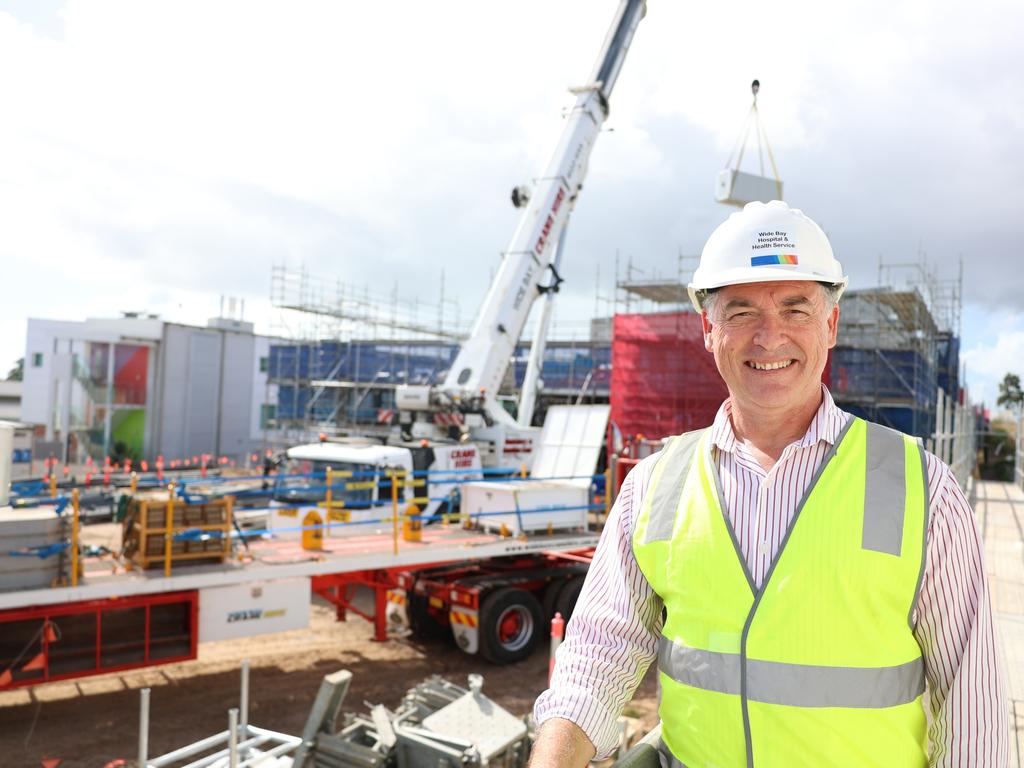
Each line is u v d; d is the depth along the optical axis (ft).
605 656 5.94
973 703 4.97
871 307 73.82
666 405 75.15
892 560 5.04
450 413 46.83
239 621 27.32
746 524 5.44
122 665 25.25
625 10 53.21
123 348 105.09
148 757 23.15
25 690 28.53
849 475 5.30
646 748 6.00
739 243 5.74
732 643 5.27
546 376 105.19
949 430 48.19
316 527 31.17
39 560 24.14
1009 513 53.57
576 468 39.93
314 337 94.53
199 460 101.45
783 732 5.06
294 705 27.48
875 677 5.01
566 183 52.34
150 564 26.76
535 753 5.49
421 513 40.73
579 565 37.19
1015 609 23.39
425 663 32.32
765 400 5.58
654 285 89.20
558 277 54.80
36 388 104.32
